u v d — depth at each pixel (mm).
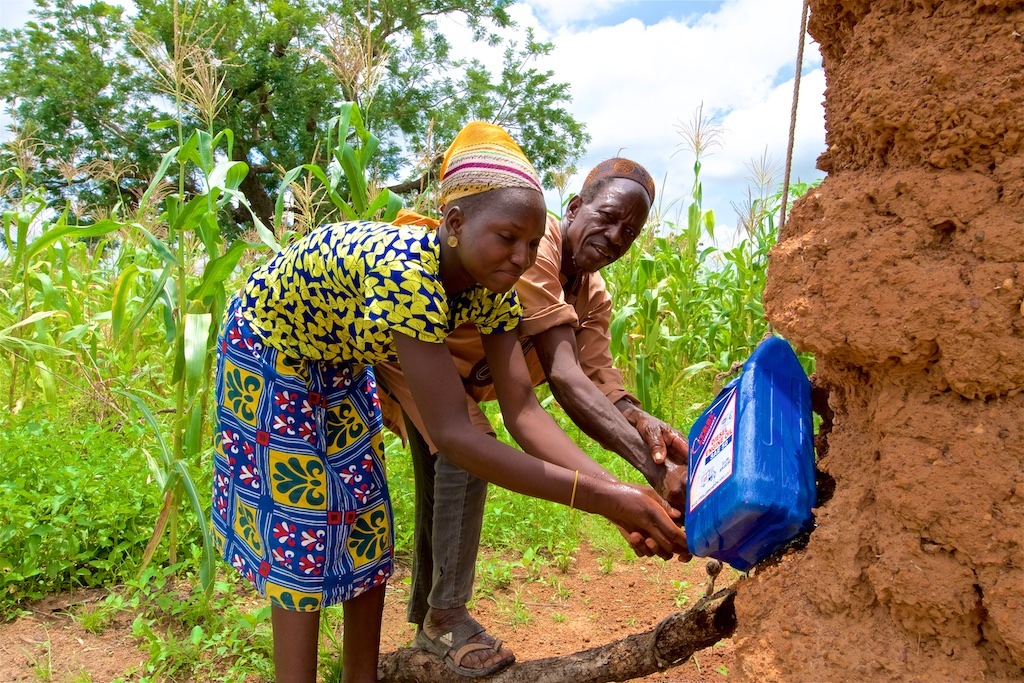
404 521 3980
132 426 3969
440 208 2174
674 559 3969
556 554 3914
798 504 1635
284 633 2238
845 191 1681
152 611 3188
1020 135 1473
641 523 1925
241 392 2189
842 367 1692
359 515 2303
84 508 3457
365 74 3527
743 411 1765
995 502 1412
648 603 3484
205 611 3029
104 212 6820
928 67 1563
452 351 2543
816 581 1604
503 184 1804
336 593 2250
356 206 3311
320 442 2201
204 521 2975
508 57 22234
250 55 18656
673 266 5914
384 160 16250
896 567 1487
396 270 1852
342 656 2734
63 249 4930
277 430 2154
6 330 3869
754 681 1614
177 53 3291
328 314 2043
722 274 6930
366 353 2018
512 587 3637
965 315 1449
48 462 3775
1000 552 1399
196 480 3607
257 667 2824
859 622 1557
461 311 2127
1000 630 1378
